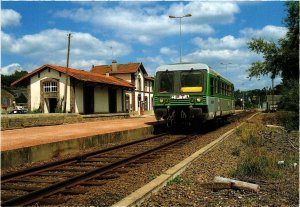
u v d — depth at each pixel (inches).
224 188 293.4
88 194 286.8
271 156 419.8
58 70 1347.2
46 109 1398.9
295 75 1343.5
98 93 1492.4
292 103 1105.4
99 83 1407.5
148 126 878.4
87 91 1427.2
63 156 523.8
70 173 379.6
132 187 308.3
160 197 271.7
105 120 1282.0
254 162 361.4
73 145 561.3
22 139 599.2
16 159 439.8
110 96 1625.2
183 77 785.6
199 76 775.7
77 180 324.8
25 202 259.1
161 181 302.8
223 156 467.2
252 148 531.5
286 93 1138.7
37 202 262.5
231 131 794.8
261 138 633.0
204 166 394.3
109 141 677.9
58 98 1364.4
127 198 250.5
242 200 266.2
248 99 5088.6
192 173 357.7
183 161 400.5
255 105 5206.7
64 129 823.1
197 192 287.4
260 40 1357.0
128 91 1902.1
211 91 804.6
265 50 1357.0
